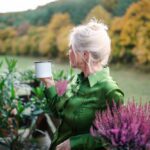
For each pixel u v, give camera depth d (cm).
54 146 183
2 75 345
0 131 319
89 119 169
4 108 316
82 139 169
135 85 591
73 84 185
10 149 329
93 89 169
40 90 311
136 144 139
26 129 354
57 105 189
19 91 358
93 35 168
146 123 143
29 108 347
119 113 150
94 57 169
